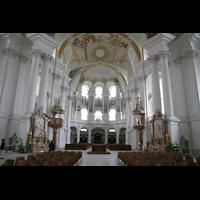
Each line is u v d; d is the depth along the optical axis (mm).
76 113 25297
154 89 10477
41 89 10523
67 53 17969
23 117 9344
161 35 10336
